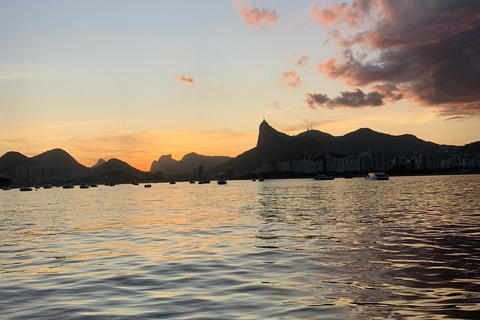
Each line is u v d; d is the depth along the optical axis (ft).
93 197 512.63
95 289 62.03
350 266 73.10
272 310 49.57
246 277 67.26
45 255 94.12
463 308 48.96
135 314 49.29
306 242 101.60
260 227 137.39
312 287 59.77
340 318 46.19
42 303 55.11
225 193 523.29
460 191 384.88
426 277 64.28
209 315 48.26
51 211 252.01
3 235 133.18
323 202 264.11
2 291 61.82
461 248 89.40
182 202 326.03
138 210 241.76
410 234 111.55
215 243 105.40
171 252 93.45
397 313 47.52
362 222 142.72
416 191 402.11
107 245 106.83
